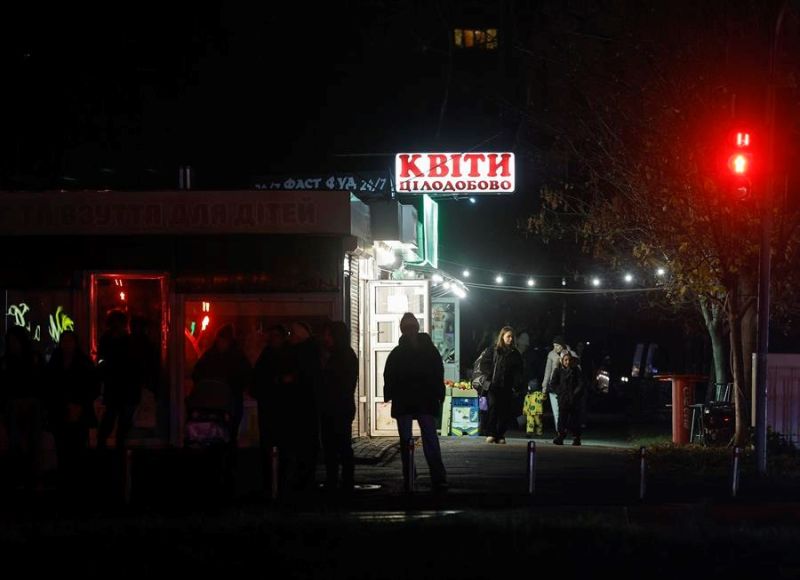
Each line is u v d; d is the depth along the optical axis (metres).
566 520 16.09
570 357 29.97
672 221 27.19
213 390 19.34
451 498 18.66
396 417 19.41
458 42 64.38
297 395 18.92
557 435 29.98
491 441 29.36
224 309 25.22
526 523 15.59
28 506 18.22
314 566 12.95
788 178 24.52
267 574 12.51
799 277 28.20
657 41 27.00
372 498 18.67
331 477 19.50
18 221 24.69
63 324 25.22
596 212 30.39
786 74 25.27
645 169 27.47
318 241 25.16
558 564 13.08
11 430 20.05
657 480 21.47
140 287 25.30
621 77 28.31
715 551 14.06
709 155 25.89
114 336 20.97
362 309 29.27
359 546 14.05
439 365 19.41
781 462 23.84
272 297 25.12
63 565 13.02
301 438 19.00
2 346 25.06
